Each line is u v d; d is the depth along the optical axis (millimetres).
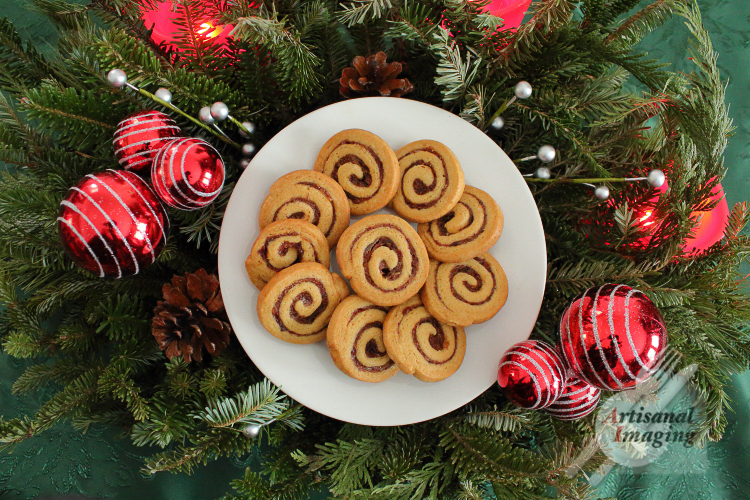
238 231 500
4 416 548
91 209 418
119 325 485
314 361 497
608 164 534
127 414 508
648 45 646
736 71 642
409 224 508
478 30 496
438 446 508
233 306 494
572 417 482
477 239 500
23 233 482
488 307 499
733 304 490
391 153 501
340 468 477
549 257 539
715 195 508
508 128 534
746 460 569
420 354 494
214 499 548
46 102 450
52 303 497
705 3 648
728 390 584
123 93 487
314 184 500
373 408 491
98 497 539
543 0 470
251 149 523
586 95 511
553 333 523
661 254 503
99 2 487
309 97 541
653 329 423
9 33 494
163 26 544
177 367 484
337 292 498
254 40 468
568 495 462
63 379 503
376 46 543
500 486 473
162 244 449
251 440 489
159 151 444
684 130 479
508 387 454
